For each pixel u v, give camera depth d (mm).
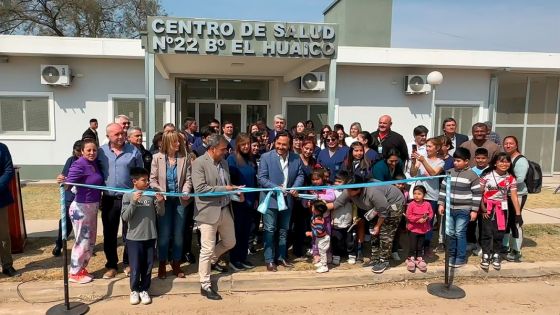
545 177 14078
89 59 11992
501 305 4605
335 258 5438
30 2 23344
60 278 4824
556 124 14188
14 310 4352
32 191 10469
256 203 5344
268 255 5160
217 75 12516
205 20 7625
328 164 5949
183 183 4742
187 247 5355
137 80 12211
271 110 13227
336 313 4383
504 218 5375
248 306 4523
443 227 6035
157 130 12516
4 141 11922
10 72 11758
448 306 4566
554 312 4441
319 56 8008
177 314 4293
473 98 13477
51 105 11984
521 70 13266
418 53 12453
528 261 5672
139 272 4473
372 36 13891
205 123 13227
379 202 5035
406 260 5578
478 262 5621
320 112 13000
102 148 4832
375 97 13055
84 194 4629
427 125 13328
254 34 7773
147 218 4422
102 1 24609
